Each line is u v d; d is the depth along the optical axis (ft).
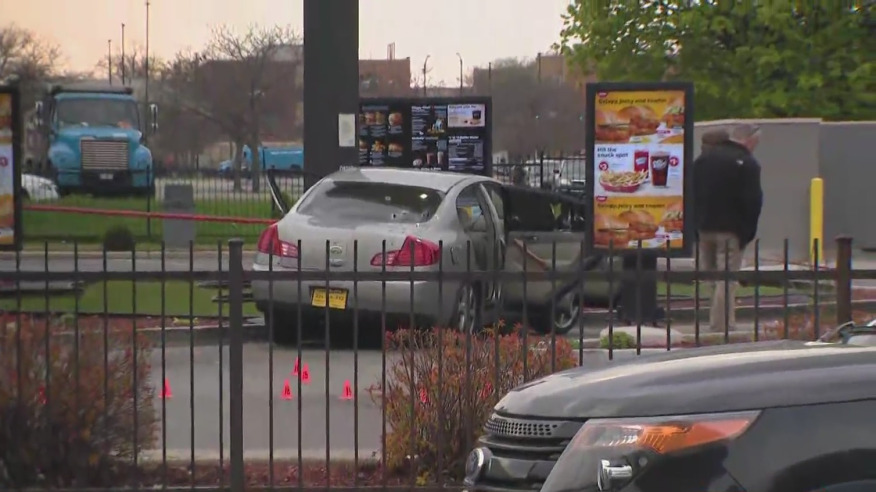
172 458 99.86
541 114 527.81
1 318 94.48
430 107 246.06
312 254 153.58
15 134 124.06
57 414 90.22
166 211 261.44
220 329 88.38
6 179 123.85
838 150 290.15
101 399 91.25
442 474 91.50
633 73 340.39
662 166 148.87
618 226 150.00
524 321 90.22
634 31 339.77
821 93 324.60
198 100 603.67
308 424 119.14
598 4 341.41
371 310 151.33
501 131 529.86
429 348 97.14
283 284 153.69
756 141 164.96
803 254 263.08
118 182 384.88
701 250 161.89
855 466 51.90
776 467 51.93
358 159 201.05
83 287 181.37
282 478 96.89
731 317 156.76
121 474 93.35
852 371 55.01
